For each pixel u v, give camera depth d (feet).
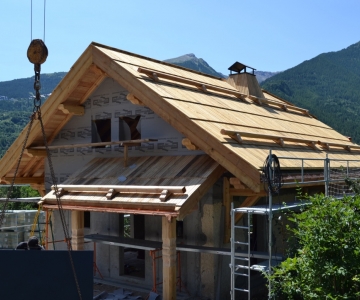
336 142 60.75
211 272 38.83
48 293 24.56
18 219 67.31
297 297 30.81
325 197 29.81
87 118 49.98
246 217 42.42
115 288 44.27
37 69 25.90
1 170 53.98
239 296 40.81
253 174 33.22
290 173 38.52
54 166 53.42
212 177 36.78
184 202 33.63
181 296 39.63
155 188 35.96
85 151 50.42
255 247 44.21
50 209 42.78
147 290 42.80
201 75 57.11
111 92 47.83
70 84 46.52
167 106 38.37
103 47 45.19
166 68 50.03
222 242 39.11
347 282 26.78
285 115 60.39
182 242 40.75
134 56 48.67
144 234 44.57
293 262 28.07
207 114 40.68
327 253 27.17
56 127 52.19
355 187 39.40
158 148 43.80
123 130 47.65
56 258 24.68
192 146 37.40
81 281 24.67
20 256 24.41
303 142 48.98
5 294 24.17
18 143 52.19
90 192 40.96
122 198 37.70
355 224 27.37
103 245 47.93
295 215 31.17
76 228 42.01
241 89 59.52
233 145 36.27
